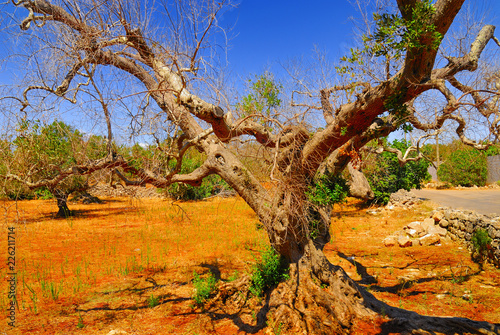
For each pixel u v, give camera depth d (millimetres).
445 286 6883
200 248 10812
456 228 10648
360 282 7453
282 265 5996
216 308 6121
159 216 17781
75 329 5445
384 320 5141
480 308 5785
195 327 5418
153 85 5492
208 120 4453
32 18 4438
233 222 15461
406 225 12203
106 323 5656
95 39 4652
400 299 6359
